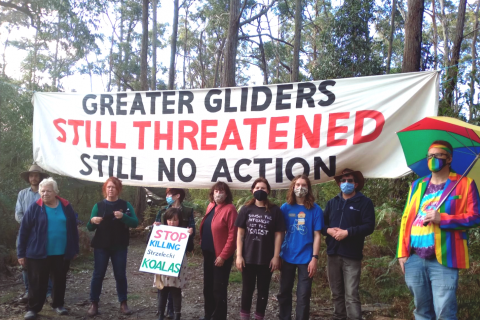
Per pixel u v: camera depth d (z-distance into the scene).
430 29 29.91
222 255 4.91
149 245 5.19
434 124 4.12
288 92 5.42
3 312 5.62
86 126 6.29
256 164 5.48
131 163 6.05
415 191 3.98
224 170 5.62
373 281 6.63
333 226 4.78
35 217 5.39
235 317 5.88
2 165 11.89
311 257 4.71
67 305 6.10
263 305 4.77
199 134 5.77
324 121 5.23
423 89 4.85
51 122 6.42
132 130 6.09
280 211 4.82
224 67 13.96
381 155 4.98
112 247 5.69
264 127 5.49
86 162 6.23
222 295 4.94
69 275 8.23
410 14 7.98
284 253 4.82
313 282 7.23
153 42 26.00
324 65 17.03
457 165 4.19
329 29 17.19
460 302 5.12
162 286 5.10
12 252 8.52
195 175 5.75
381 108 5.00
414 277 3.82
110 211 5.71
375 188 7.55
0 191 10.66
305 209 4.82
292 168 5.32
